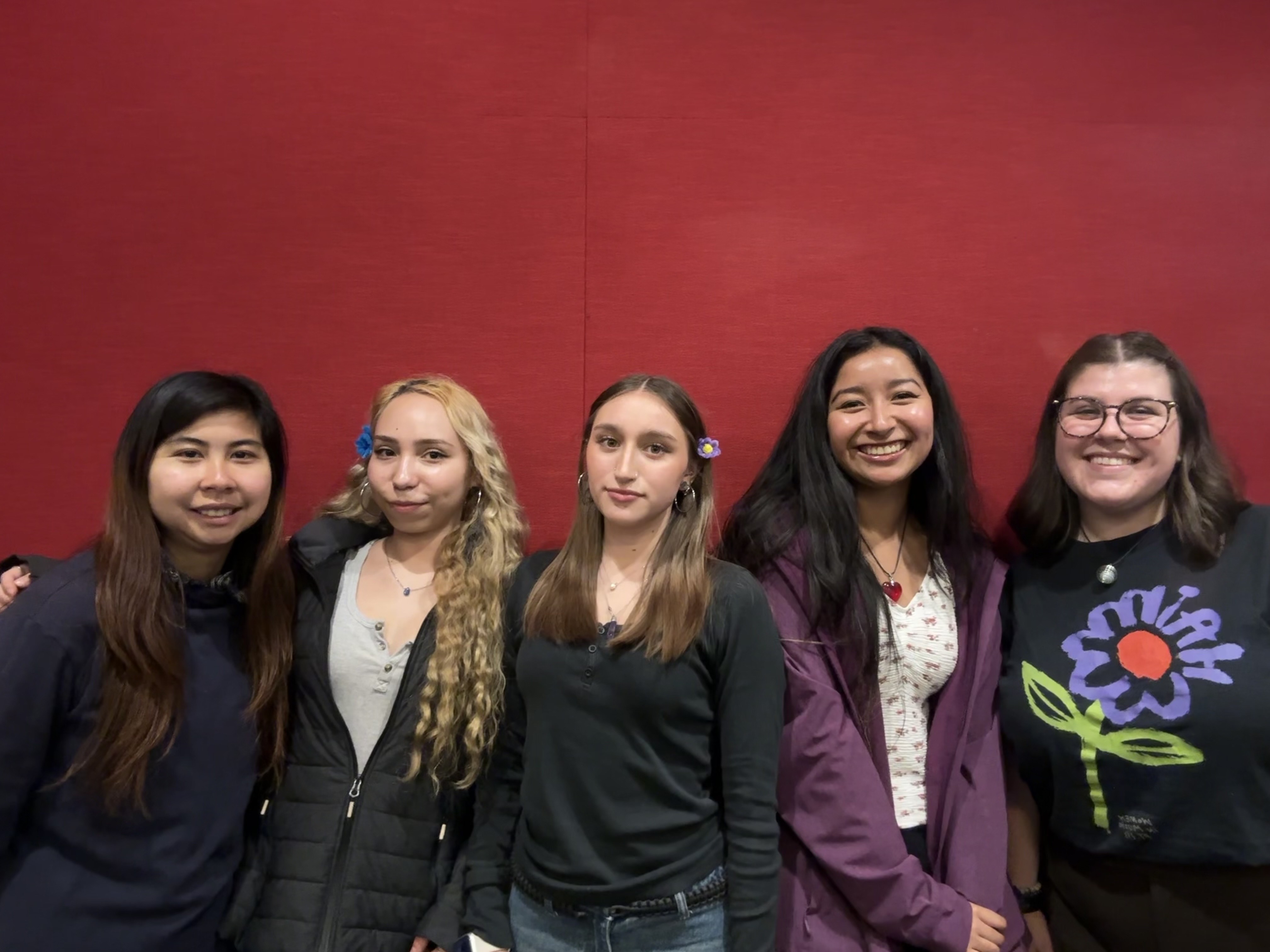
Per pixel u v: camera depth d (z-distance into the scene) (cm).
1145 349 143
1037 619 147
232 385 122
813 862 134
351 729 132
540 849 124
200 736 120
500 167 177
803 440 149
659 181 178
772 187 179
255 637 128
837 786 129
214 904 124
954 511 151
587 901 119
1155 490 138
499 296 177
